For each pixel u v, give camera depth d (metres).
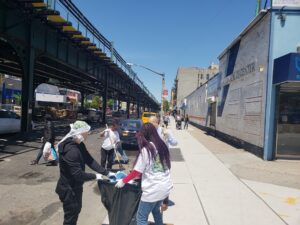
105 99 38.78
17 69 33.31
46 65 27.47
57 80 42.00
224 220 5.81
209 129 28.77
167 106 122.50
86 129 4.16
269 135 12.79
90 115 42.94
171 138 6.96
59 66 29.75
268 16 13.20
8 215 5.98
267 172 10.20
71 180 4.16
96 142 19.12
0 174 9.40
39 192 7.57
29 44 19.39
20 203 6.71
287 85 12.91
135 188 4.18
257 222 5.74
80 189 4.29
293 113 13.11
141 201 4.05
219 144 18.75
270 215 6.12
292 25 12.95
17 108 47.28
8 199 6.98
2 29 16.72
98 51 27.33
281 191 7.85
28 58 19.45
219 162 12.01
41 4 16.77
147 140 4.11
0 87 58.94
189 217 5.94
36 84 46.91
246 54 16.34
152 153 4.00
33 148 14.78
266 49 13.28
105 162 9.73
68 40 23.30
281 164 11.81
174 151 14.92
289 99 13.12
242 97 16.86
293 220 5.87
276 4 12.98
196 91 44.44
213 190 7.85
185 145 17.66
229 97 20.25
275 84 12.74
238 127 17.48
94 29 25.16
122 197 4.17
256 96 14.34
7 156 12.46
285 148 13.02
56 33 21.88
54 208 6.41
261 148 13.20
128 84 56.62
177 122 34.16
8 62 28.58
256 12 16.14
